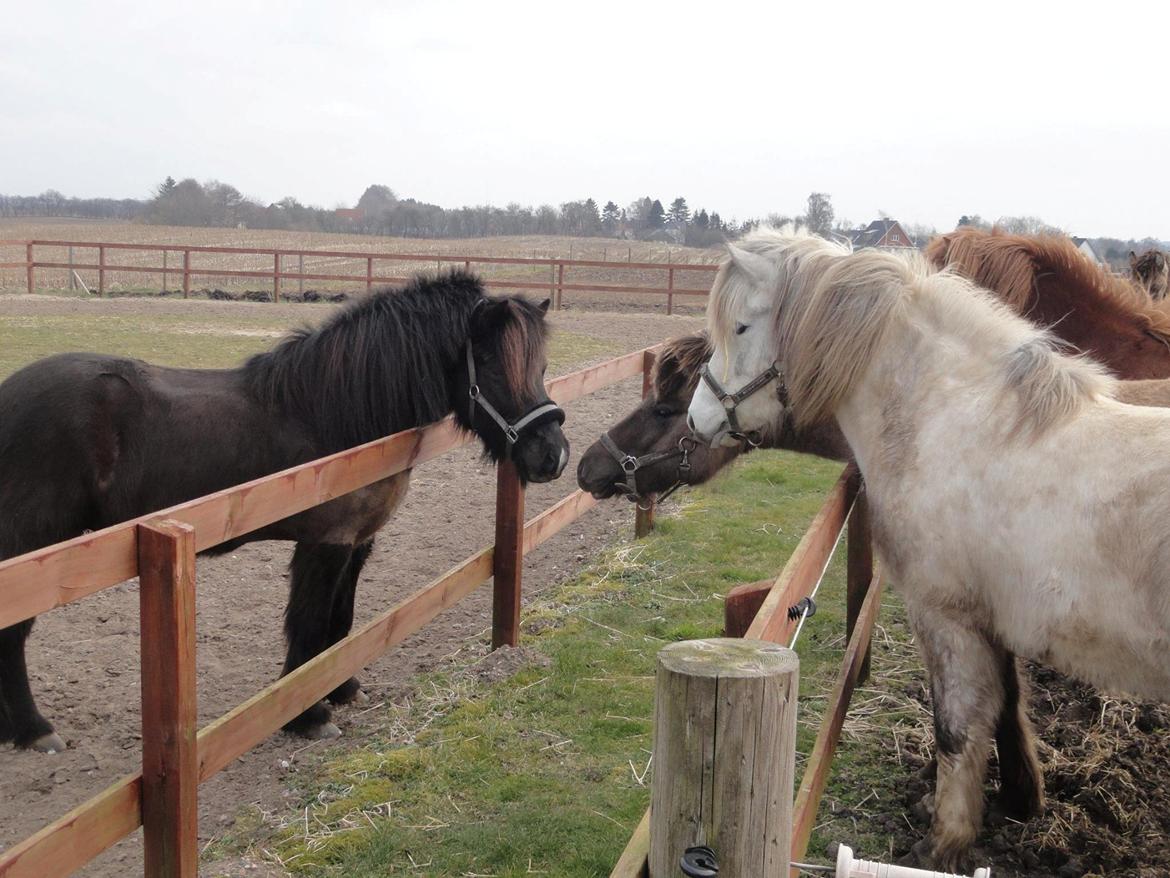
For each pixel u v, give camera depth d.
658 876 1.65
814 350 3.21
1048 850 3.31
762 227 3.74
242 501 3.00
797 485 8.88
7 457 3.90
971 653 2.88
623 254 42.66
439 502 8.31
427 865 3.40
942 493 2.84
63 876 2.38
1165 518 2.40
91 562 2.36
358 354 4.42
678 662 1.61
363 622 5.75
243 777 4.07
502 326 4.53
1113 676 2.60
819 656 5.23
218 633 5.54
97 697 4.69
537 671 5.00
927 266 3.32
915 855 3.07
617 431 4.66
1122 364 4.14
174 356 14.12
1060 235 4.34
